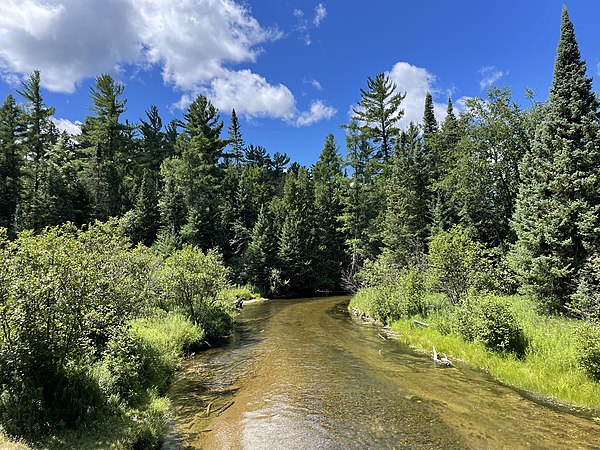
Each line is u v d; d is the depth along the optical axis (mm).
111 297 7875
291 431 7336
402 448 6578
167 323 14258
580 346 9344
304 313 26078
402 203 33062
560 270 14969
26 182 38688
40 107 47750
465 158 27641
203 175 48875
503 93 26844
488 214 27578
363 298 25859
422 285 18656
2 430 5121
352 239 41531
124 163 57469
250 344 15734
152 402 8109
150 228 43469
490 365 11266
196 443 6910
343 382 10438
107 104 52500
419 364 12180
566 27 17766
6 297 5941
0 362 5777
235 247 47938
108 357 7770
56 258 6793
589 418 7805
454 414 8078
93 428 6172
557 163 16359
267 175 83188
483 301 12492
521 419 7797
